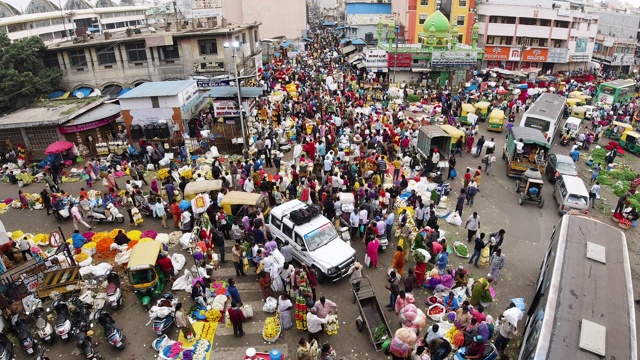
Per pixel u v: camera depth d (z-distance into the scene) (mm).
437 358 10711
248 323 12961
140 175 22562
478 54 48375
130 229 18391
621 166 27203
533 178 21328
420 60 46438
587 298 9633
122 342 12117
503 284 14891
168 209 19266
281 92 37125
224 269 15617
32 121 25578
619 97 39312
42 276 13984
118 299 13547
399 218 17609
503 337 11453
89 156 26875
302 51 64938
